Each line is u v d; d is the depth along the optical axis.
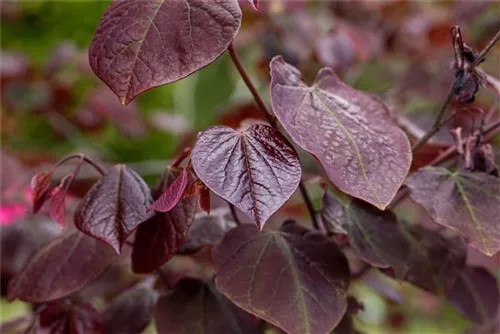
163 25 0.78
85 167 1.44
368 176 0.80
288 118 0.80
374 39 1.52
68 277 0.89
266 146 0.78
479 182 0.86
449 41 1.57
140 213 0.83
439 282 0.92
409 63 1.65
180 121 1.96
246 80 0.85
